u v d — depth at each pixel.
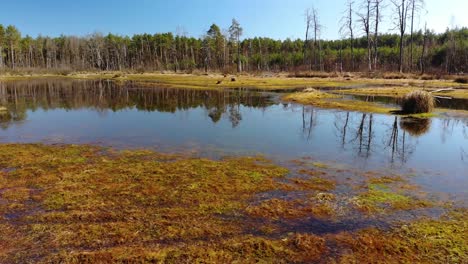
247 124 19.62
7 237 6.75
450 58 75.88
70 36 148.88
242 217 7.51
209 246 6.32
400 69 54.25
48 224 7.24
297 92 34.69
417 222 7.20
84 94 39.41
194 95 36.66
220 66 109.38
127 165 11.27
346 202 8.24
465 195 8.76
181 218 7.46
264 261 5.89
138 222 7.27
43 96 37.16
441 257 5.95
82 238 6.65
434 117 20.78
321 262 5.86
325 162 11.90
